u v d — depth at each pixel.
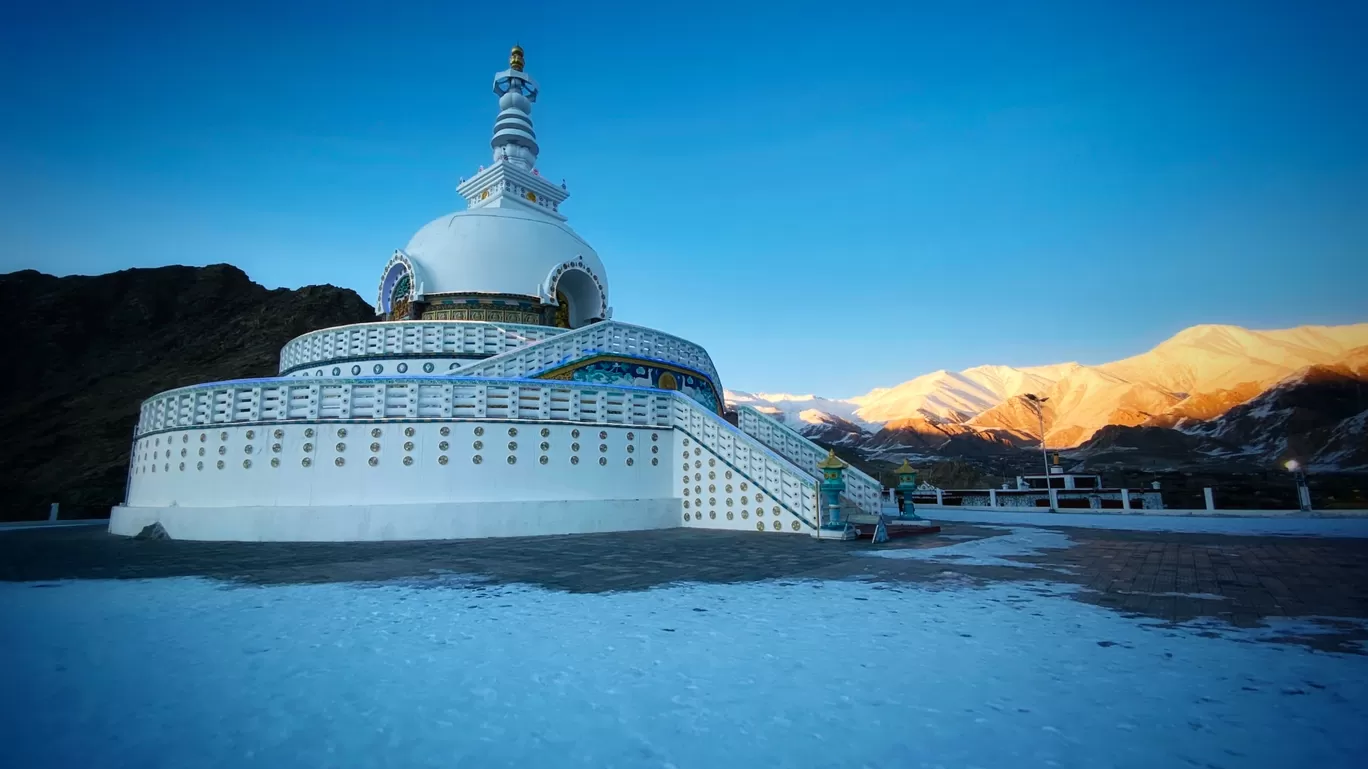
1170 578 9.99
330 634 6.87
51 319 50.75
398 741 4.17
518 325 24.14
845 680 5.25
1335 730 4.14
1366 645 6.09
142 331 54.88
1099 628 6.82
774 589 9.28
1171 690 4.93
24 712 4.70
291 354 26.80
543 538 16.72
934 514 28.64
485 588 9.52
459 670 5.62
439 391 17.86
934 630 6.79
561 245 28.61
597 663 5.77
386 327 23.97
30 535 19.67
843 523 16.59
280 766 3.83
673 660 5.83
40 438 40.84
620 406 19.83
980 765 3.74
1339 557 12.21
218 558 13.16
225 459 17.77
